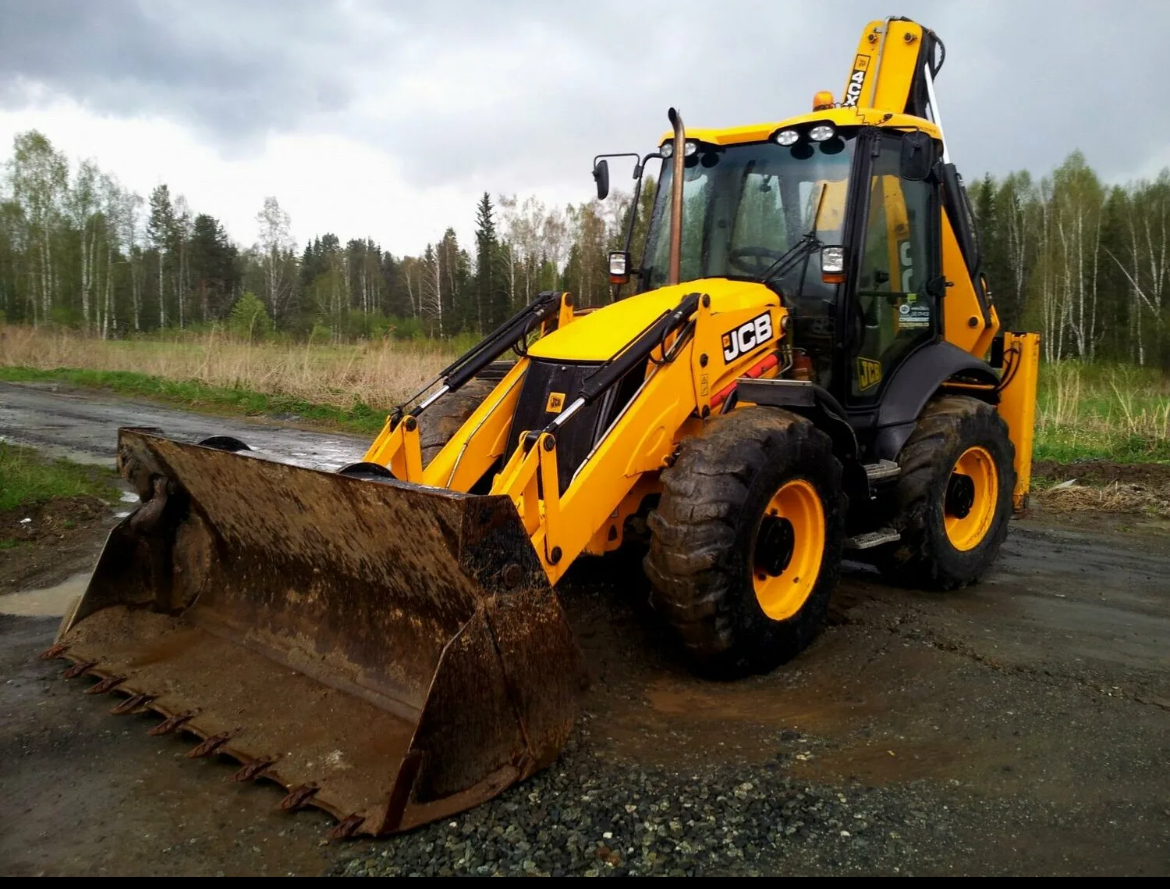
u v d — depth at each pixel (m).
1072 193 39.72
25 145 46.22
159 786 3.07
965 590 5.42
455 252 63.69
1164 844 2.71
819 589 4.16
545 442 3.44
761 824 2.79
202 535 4.14
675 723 3.51
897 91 6.19
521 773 2.94
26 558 5.87
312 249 92.19
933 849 2.67
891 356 5.19
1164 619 4.88
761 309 4.48
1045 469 9.30
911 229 5.30
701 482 3.65
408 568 3.16
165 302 59.88
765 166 4.91
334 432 12.23
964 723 3.50
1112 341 36.88
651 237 5.28
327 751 3.04
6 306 48.25
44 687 3.83
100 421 12.64
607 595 4.86
